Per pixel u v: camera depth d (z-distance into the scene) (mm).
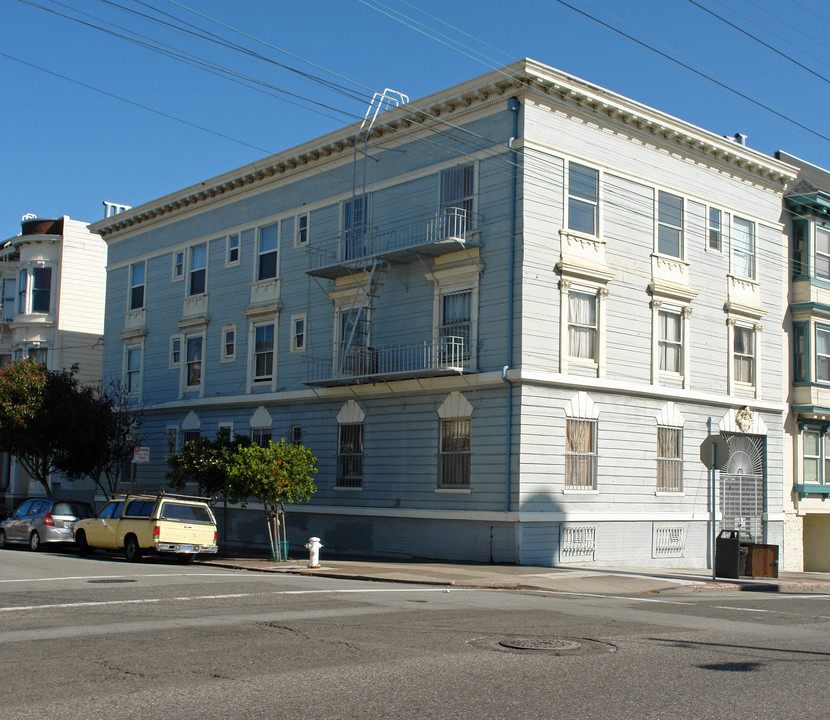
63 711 7426
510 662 9680
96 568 20688
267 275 32938
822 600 18859
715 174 30141
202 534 23812
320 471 29656
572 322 25562
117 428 35188
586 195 26266
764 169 31359
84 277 47156
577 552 25047
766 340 31375
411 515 26359
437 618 13016
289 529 30469
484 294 25188
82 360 46594
